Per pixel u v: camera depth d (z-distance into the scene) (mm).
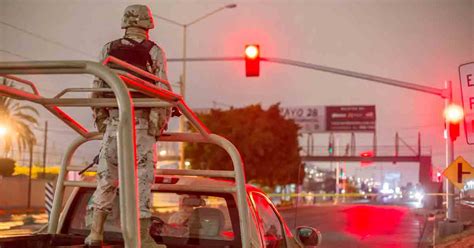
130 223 2992
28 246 4539
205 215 4902
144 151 3803
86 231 5082
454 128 21516
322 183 70250
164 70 4051
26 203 47500
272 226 5430
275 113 59250
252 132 57438
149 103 3756
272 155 58188
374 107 83938
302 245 5730
